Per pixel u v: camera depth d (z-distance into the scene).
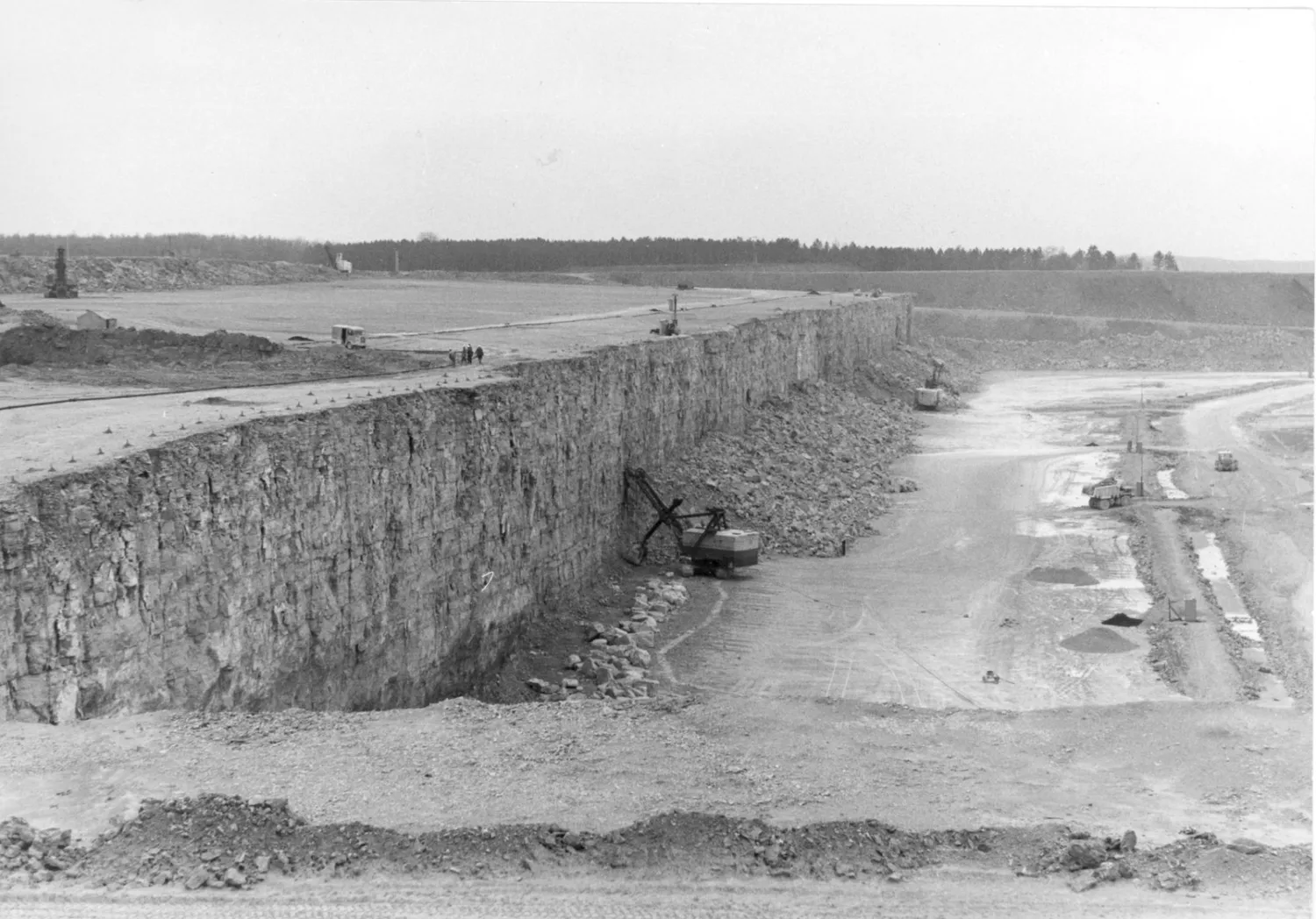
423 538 57.81
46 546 35.88
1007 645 68.12
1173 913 26.30
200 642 42.41
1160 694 59.47
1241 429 141.25
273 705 46.38
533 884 26.25
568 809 28.80
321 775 30.06
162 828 26.91
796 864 27.53
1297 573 81.31
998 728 38.50
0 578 34.16
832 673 63.84
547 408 73.38
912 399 164.88
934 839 28.86
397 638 55.56
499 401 66.31
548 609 73.12
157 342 80.94
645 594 78.50
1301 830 31.11
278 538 47.09
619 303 167.38
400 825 27.62
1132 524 95.19
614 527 85.44
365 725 34.00
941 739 36.88
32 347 76.88
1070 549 88.75
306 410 51.41
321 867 26.34
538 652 68.81
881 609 75.44
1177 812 32.00
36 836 26.33
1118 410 157.88
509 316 134.12
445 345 95.19
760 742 34.62
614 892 26.14
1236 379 194.88
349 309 136.00
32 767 29.62
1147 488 108.88
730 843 27.92
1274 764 35.81
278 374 72.00
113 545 38.56
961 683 61.81
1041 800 32.22
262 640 45.84
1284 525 93.81
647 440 93.38
